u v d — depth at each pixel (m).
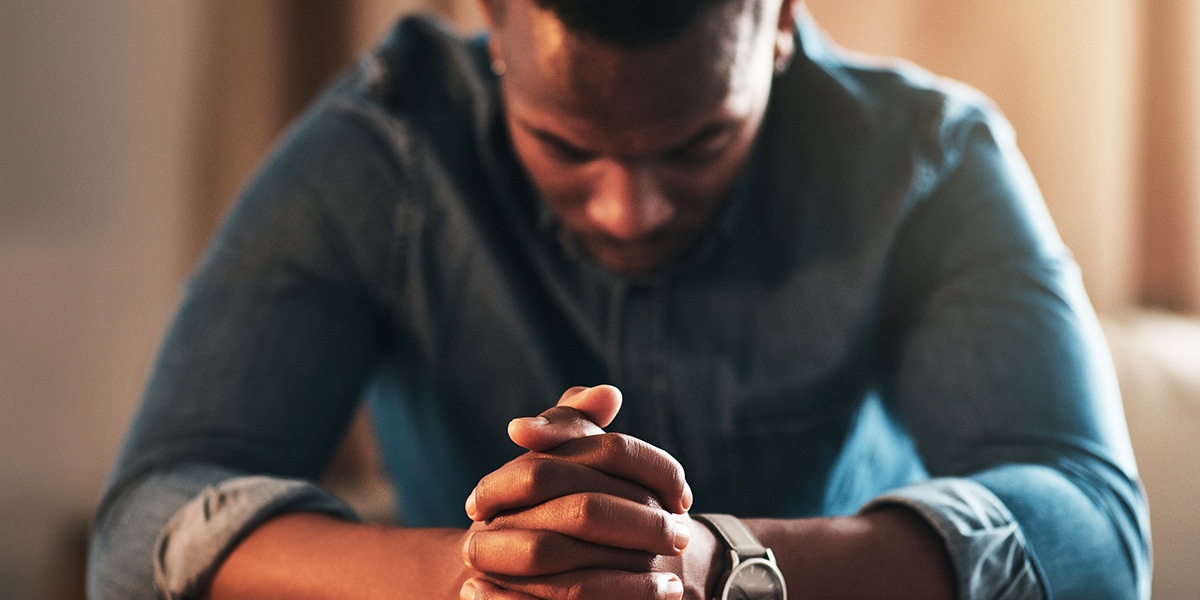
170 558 0.85
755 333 1.03
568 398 0.74
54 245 2.14
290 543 0.82
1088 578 0.84
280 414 0.96
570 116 0.80
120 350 2.21
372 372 1.09
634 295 1.02
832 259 1.02
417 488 1.16
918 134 1.01
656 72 0.77
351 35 2.23
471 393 1.07
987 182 1.01
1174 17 1.97
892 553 0.79
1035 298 0.96
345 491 2.21
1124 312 1.99
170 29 2.20
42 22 2.11
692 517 0.78
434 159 1.03
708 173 0.86
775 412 1.04
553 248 1.04
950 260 1.00
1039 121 1.99
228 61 2.22
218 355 0.96
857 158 1.02
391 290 1.05
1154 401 1.78
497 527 0.68
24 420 2.13
